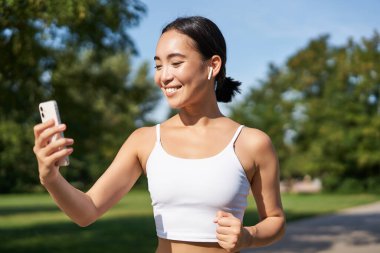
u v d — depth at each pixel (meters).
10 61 8.56
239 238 1.83
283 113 44.72
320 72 45.94
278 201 2.16
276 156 2.15
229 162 2.02
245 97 46.03
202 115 2.12
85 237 12.77
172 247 2.04
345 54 41.94
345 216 19.05
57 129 1.72
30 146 39.41
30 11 6.50
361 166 40.84
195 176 2.00
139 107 50.97
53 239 12.43
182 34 2.07
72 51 10.78
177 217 2.02
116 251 10.43
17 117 12.18
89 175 53.31
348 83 41.81
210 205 2.00
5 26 7.27
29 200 34.47
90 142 16.52
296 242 11.89
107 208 2.13
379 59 40.78
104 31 9.46
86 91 13.56
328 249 10.81
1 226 15.84
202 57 2.08
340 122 41.28
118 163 2.16
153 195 2.08
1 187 47.84
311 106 42.28
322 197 35.47
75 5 6.31
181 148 2.07
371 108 40.88
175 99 2.07
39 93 10.84
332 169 42.00
